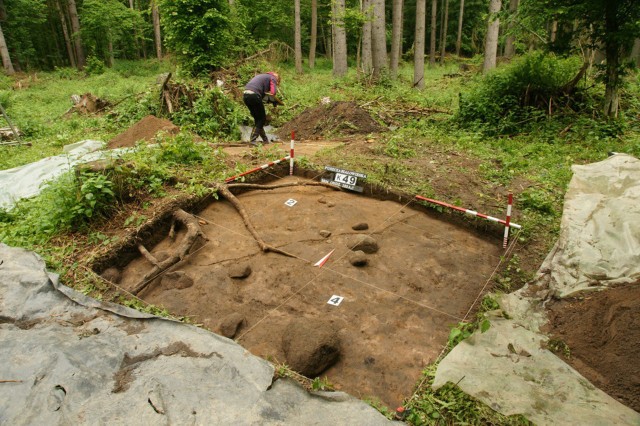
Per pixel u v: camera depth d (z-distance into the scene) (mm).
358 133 9039
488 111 9164
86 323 3105
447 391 2588
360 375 2889
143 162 5316
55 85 18391
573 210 3912
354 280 3893
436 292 3758
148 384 2506
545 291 3457
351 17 15070
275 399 2406
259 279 3928
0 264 3797
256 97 7590
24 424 2293
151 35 33312
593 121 8250
